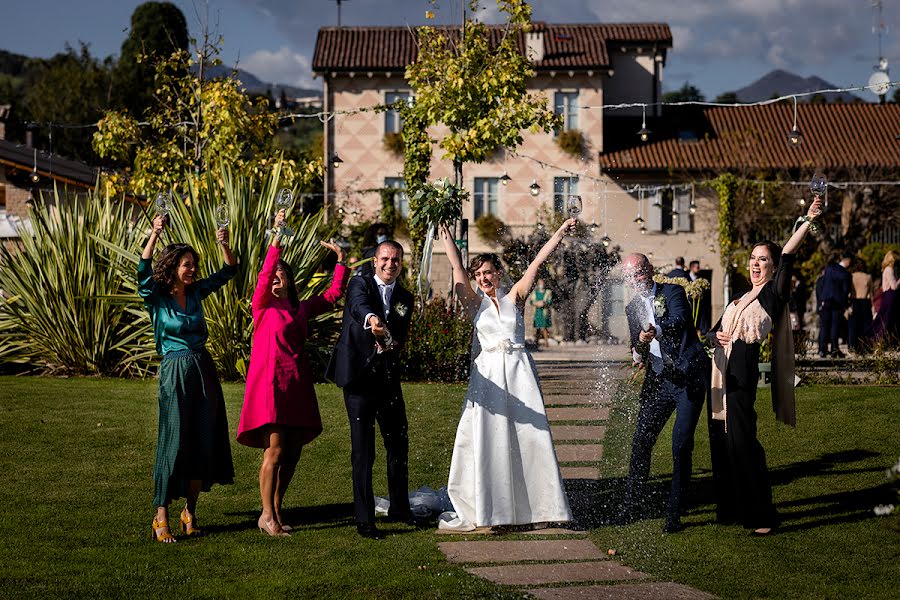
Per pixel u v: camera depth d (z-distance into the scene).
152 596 4.84
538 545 6.00
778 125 34.28
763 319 6.39
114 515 6.52
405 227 29.92
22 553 5.55
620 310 18.42
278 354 6.18
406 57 33.28
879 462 7.98
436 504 6.91
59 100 48.81
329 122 33.03
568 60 32.75
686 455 6.40
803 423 9.39
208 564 5.47
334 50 33.59
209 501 7.02
